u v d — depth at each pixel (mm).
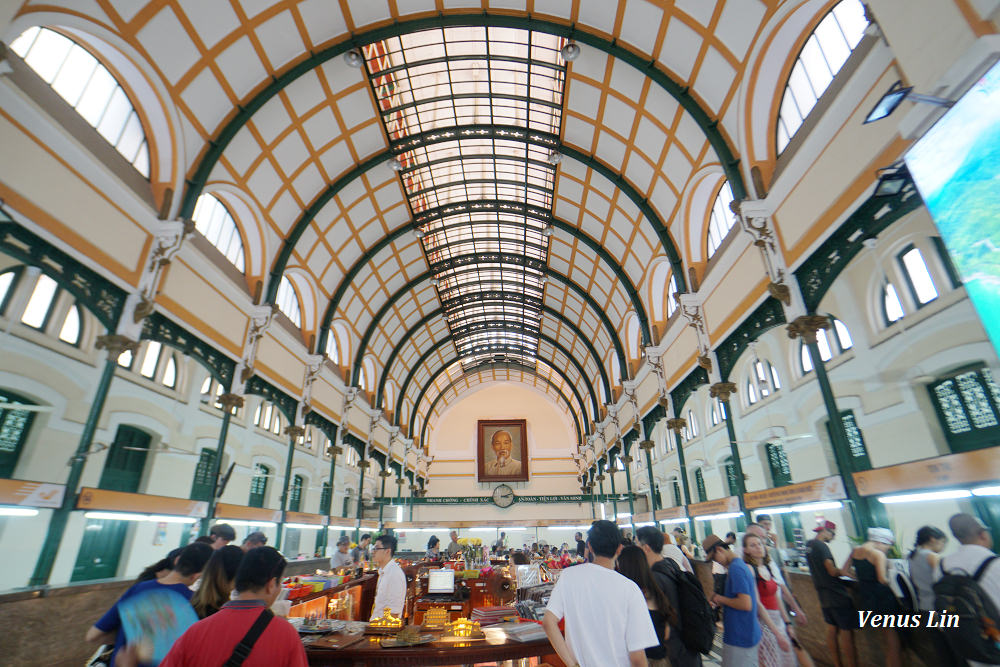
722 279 14234
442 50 16547
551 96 17922
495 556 19109
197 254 13250
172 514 12156
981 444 7977
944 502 8469
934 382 8906
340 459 26781
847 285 10758
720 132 12961
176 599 3199
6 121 8133
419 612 8844
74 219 9469
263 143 15297
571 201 22734
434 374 42031
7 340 9859
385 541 6305
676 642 3979
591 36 14109
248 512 15711
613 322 27875
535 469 46344
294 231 18281
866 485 8508
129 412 13047
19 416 10289
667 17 12820
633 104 15867
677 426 18406
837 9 9555
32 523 10031
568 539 41656
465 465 46688
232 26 12312
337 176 18859
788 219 10625
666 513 19891
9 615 6852
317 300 21547
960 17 5477
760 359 15023
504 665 5301
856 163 8445
